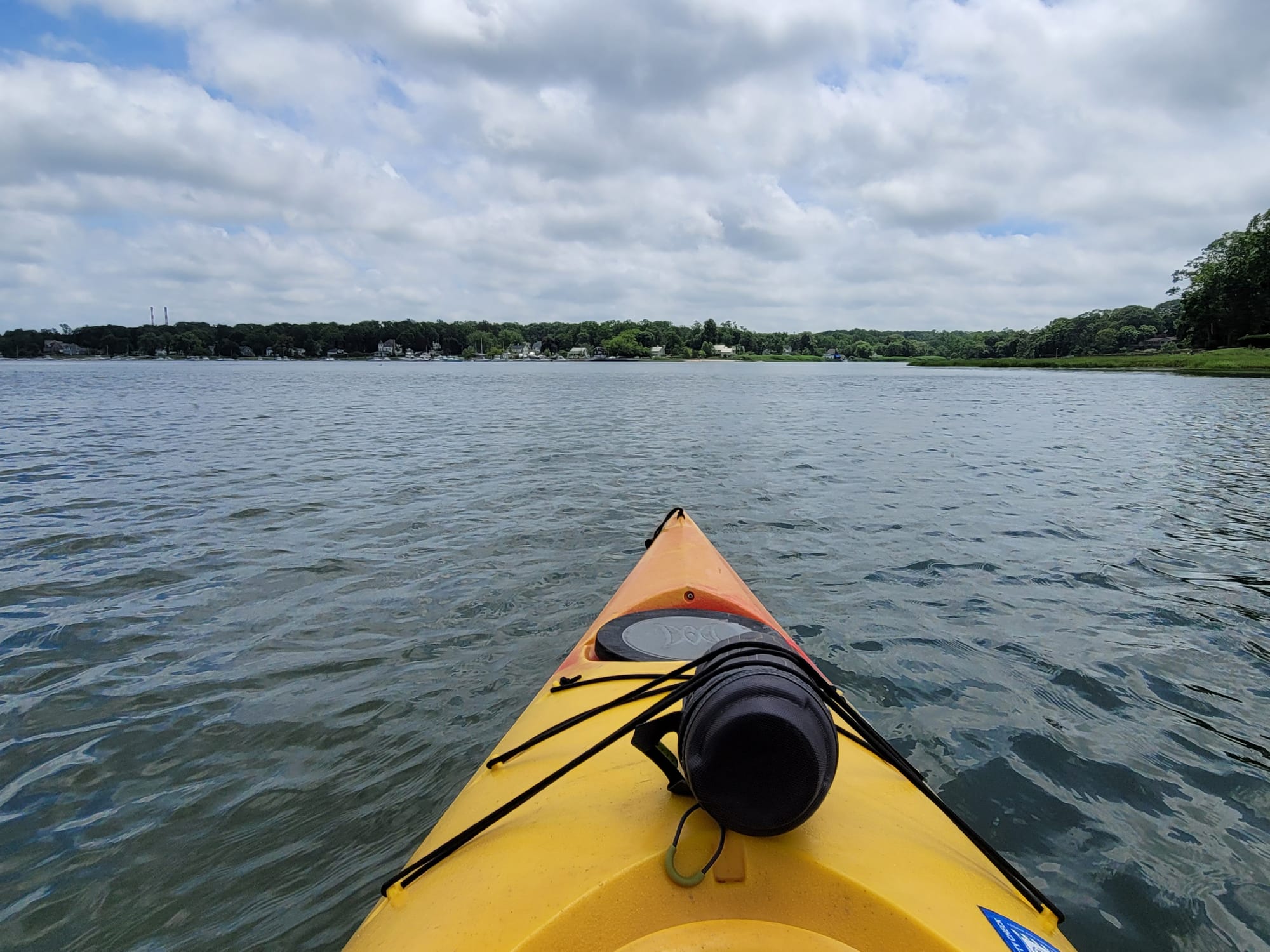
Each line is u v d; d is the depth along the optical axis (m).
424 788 3.35
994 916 1.49
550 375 60.16
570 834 1.54
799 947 1.30
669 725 1.48
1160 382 42.56
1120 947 2.54
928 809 1.92
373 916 1.67
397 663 4.52
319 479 10.15
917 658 4.64
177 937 2.54
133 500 8.74
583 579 5.96
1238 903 2.72
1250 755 3.65
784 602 5.54
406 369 81.12
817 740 1.24
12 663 4.52
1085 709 4.06
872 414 21.94
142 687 4.23
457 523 7.68
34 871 2.84
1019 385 41.12
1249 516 8.38
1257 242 63.22
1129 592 5.84
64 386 36.66
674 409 23.28
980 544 7.12
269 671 4.43
